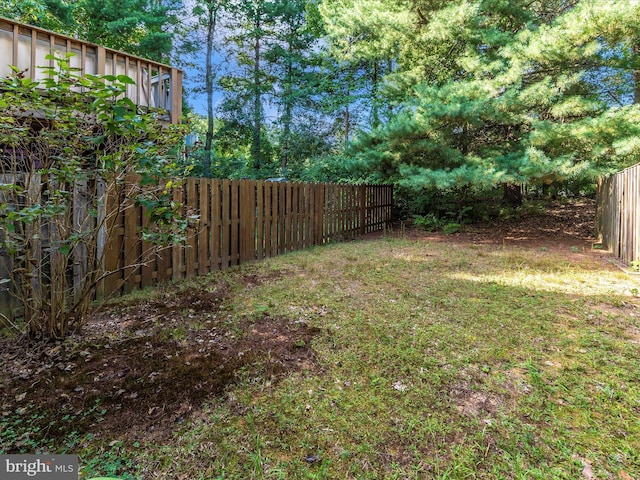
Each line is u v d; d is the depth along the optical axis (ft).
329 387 6.91
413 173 26.43
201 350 8.39
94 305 11.29
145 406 6.28
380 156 27.96
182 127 9.87
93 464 5.00
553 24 23.06
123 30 40.45
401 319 10.12
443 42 29.66
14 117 8.16
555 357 7.95
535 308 10.93
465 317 10.25
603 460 5.11
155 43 41.98
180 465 5.03
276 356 8.09
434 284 13.57
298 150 52.65
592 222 28.25
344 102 46.21
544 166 21.25
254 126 54.54
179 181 9.77
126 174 9.37
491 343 8.62
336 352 8.27
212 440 5.50
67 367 7.50
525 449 5.34
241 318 10.33
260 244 18.57
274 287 13.25
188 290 13.01
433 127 25.45
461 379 7.14
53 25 37.42
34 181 8.29
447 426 5.83
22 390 6.70
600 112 23.36
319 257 18.84
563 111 22.82
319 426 5.83
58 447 5.32
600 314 10.39
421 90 26.58
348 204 26.76
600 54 22.75
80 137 8.11
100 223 9.16
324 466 5.05
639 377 7.08
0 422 5.81
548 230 27.09
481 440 5.53
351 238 26.89
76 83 7.59
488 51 26.91
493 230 28.04
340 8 37.14
